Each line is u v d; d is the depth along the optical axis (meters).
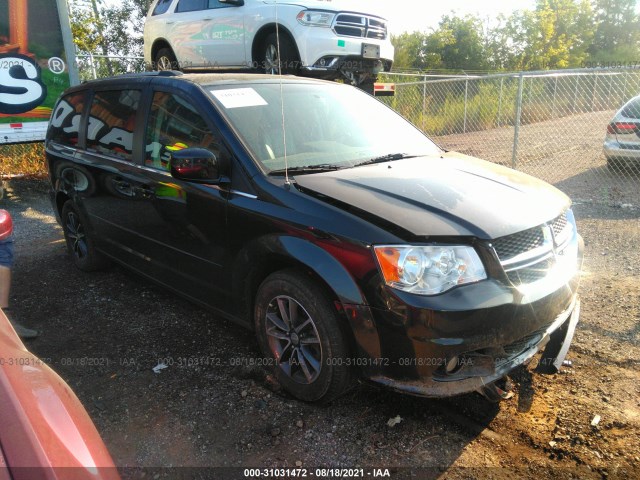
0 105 8.27
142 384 3.23
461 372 2.59
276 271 2.99
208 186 3.31
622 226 6.30
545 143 13.16
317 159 3.43
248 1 7.41
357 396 3.09
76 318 4.16
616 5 48.12
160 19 8.97
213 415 2.92
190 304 4.38
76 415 1.48
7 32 8.17
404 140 4.08
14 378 1.42
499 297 2.53
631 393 3.03
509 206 2.88
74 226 5.18
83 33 18.67
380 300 2.52
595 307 4.13
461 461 2.56
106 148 4.38
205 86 3.61
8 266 3.65
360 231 2.60
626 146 8.55
